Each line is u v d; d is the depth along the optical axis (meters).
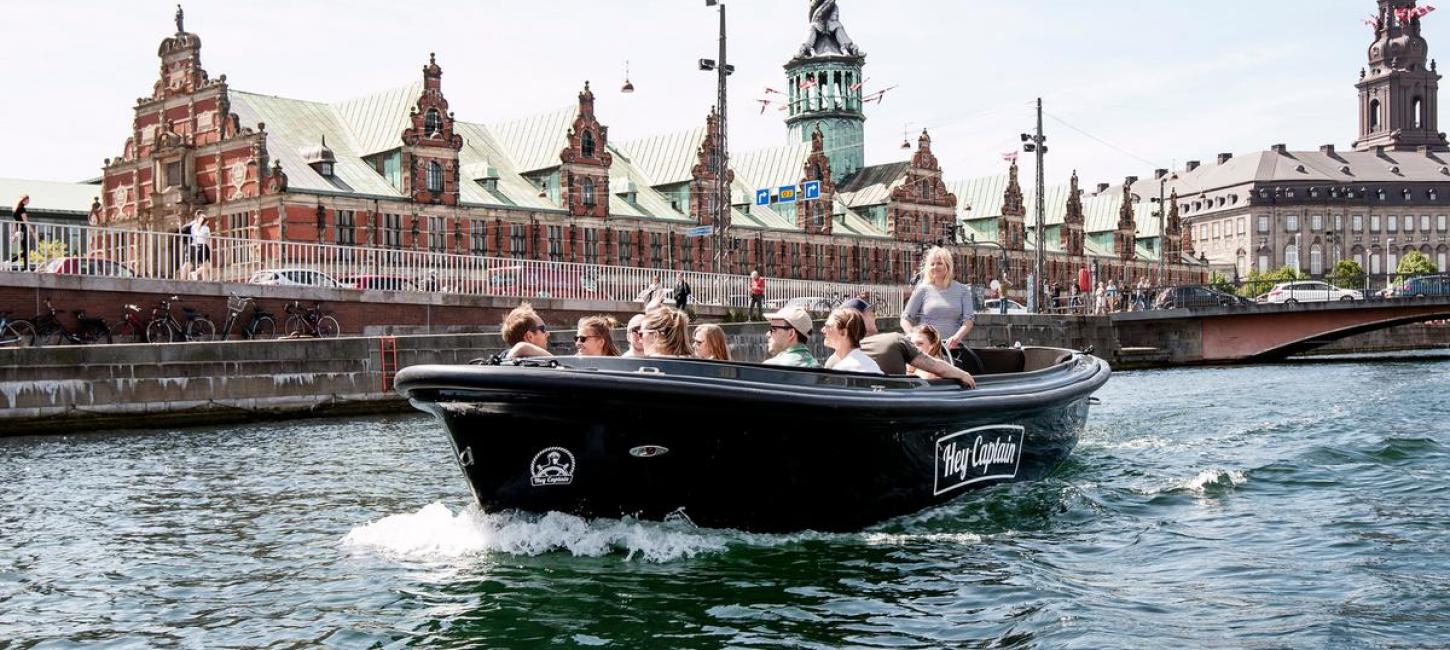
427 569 9.89
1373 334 82.62
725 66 46.34
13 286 29.53
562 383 9.01
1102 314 59.62
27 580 10.27
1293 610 8.44
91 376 25.09
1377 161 166.38
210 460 18.89
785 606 8.67
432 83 64.81
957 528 11.33
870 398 10.03
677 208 81.06
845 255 90.62
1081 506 12.35
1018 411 12.26
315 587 9.59
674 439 9.48
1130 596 8.91
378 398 29.84
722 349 10.80
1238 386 34.88
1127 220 124.31
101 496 14.98
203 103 61.97
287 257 37.25
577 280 43.38
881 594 8.98
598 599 8.80
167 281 32.34
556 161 72.31
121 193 66.50
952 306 14.12
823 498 10.40
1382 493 13.23
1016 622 8.26
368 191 61.88
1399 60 176.88
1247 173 161.62
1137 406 26.11
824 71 100.25
